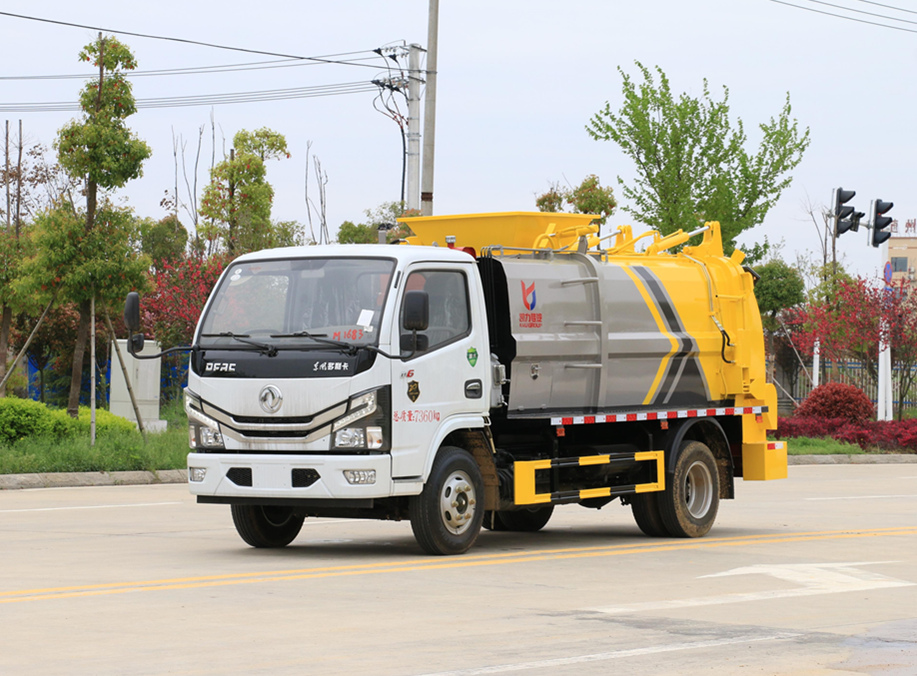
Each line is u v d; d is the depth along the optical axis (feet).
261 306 37.37
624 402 44.14
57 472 65.10
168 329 110.22
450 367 37.47
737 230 101.86
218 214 121.60
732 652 23.72
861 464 93.40
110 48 74.43
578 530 48.14
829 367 135.33
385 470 35.42
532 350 40.50
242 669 21.89
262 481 36.04
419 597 29.86
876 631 26.16
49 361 119.96
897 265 343.87
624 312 43.86
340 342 35.73
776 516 53.16
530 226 42.37
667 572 35.01
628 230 47.03
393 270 36.45
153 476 67.15
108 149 73.61
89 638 24.61
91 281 72.49
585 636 25.14
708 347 46.98
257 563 35.81
